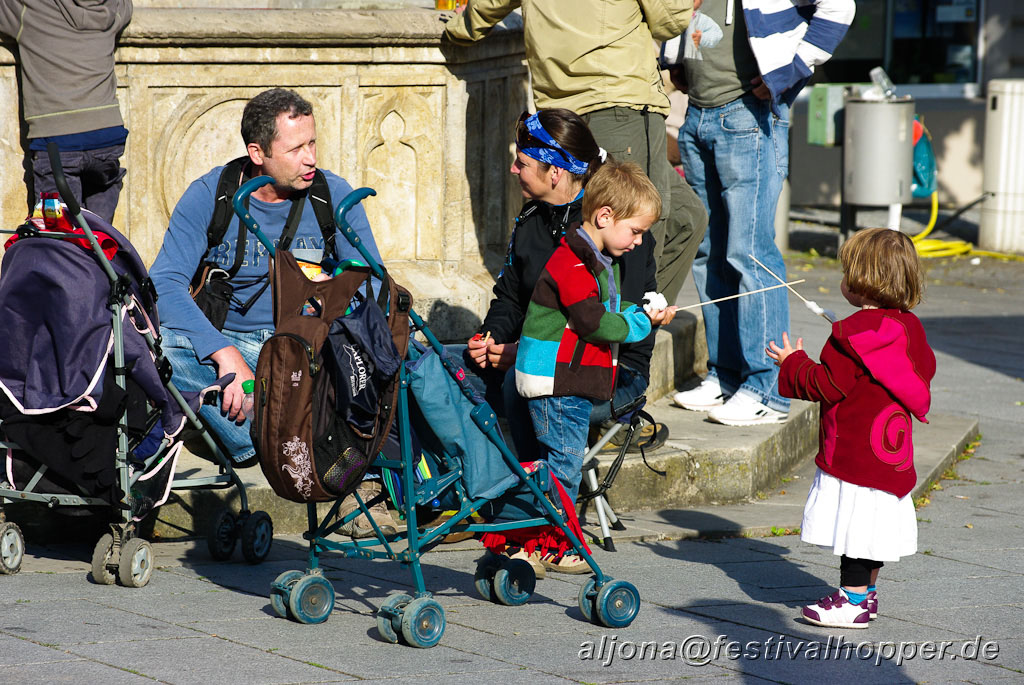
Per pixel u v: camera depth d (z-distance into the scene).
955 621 10.88
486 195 16.27
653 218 10.73
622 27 13.95
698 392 17.11
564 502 10.77
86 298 10.66
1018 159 35.31
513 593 10.92
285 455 9.37
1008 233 35.72
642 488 14.41
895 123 32.97
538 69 14.24
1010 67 41.16
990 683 9.37
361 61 14.94
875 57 41.44
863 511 10.36
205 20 14.37
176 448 11.31
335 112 15.00
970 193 41.66
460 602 10.98
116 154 14.30
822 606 10.64
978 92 41.50
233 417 11.30
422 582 9.85
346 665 9.21
